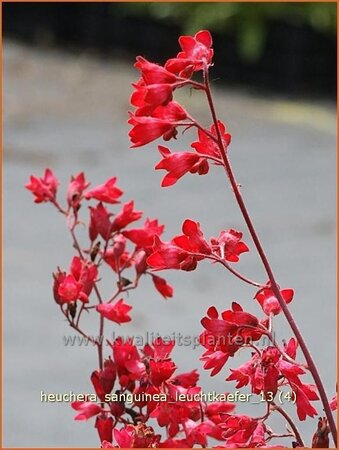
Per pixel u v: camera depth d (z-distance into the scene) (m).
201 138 2.20
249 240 9.32
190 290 7.88
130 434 2.32
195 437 2.29
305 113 15.21
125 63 17.89
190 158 2.14
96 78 16.62
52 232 9.46
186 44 2.10
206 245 2.19
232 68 16.97
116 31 18.45
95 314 7.04
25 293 7.76
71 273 2.62
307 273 8.40
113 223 2.66
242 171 11.87
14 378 6.18
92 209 2.66
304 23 16.67
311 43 16.73
